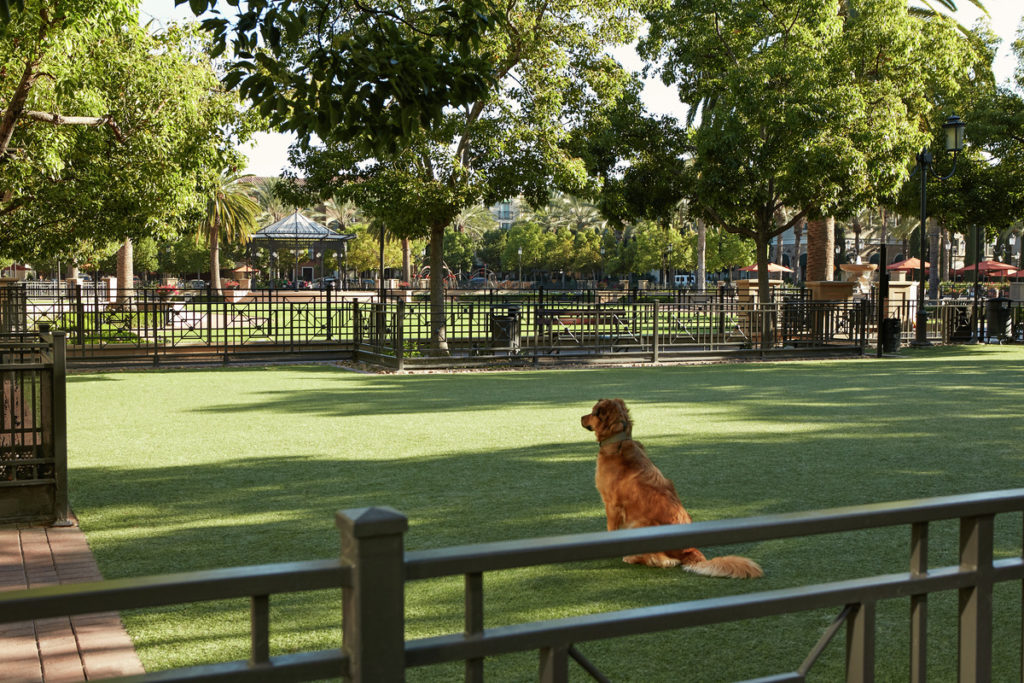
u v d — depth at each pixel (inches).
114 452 317.7
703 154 775.7
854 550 196.1
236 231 1847.9
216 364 671.1
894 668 137.9
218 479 272.4
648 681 132.5
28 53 470.0
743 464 290.0
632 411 415.2
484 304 720.3
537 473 278.1
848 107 728.3
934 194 908.0
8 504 221.3
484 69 273.3
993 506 85.0
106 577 182.5
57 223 670.5
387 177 644.7
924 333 829.2
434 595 169.6
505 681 133.2
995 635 151.6
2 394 223.9
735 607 75.8
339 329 749.3
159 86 611.8
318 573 62.2
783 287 1187.9
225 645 146.5
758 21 778.8
